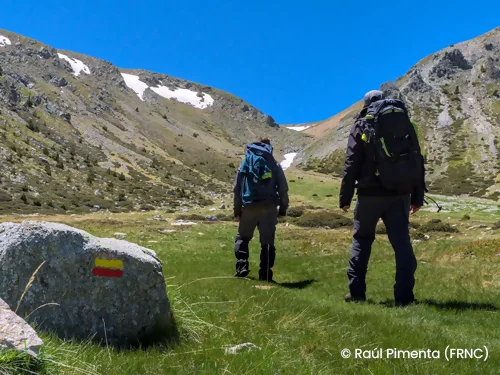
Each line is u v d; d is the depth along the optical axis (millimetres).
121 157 127312
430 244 18500
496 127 160500
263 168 10516
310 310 6172
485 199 88625
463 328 6086
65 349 3561
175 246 18031
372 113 7195
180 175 127312
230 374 3555
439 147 151125
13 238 4160
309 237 23641
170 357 3945
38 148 101062
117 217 43000
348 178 7715
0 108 114938
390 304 7664
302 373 3646
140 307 4445
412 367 3998
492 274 10586
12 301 4055
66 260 4211
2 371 2852
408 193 7480
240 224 10938
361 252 8078
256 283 9508
